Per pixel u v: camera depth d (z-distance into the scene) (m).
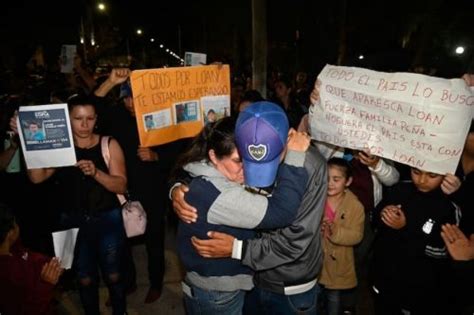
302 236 1.98
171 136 3.50
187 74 3.49
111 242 3.31
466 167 2.64
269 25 14.83
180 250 2.08
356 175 3.25
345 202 3.04
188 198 1.94
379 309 2.82
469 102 2.22
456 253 2.23
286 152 1.97
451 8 13.52
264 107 1.78
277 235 1.99
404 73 2.40
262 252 1.95
